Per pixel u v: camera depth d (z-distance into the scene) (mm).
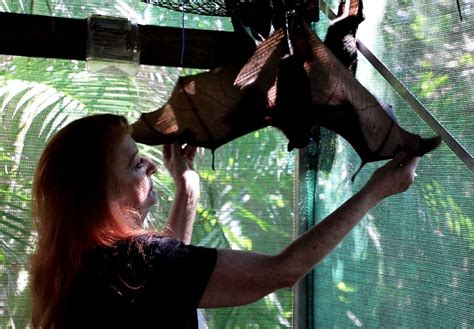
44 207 1388
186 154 1828
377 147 1590
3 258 2268
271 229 2418
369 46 2047
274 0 1664
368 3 2053
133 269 1324
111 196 1387
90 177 1372
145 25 1888
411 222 1877
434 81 1783
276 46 1634
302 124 1635
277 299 2412
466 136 1671
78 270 1344
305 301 2385
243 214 2424
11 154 2293
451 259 1713
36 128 2311
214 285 1341
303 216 2383
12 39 1843
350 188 2148
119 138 1438
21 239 2281
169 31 1896
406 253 1897
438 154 1768
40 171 1411
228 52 1910
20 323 2271
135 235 1360
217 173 2428
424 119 1800
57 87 2328
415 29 1857
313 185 2383
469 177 1658
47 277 1355
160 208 2391
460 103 1692
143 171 1479
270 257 1387
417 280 1852
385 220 1995
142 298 1315
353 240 2158
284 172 2416
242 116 1694
